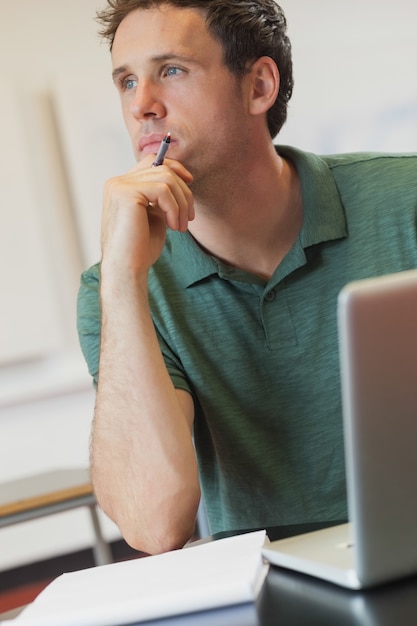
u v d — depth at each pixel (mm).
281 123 1807
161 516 1443
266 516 1697
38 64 4465
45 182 4484
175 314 1705
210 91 1591
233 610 997
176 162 1570
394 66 4836
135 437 1472
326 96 4754
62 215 4512
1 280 4414
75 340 4559
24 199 4422
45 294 4477
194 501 1458
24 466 4504
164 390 1487
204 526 2629
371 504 948
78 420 4566
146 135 1605
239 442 1683
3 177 4383
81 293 1821
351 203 1757
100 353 1532
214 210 1660
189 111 1584
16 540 4605
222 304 1702
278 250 1725
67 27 4488
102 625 1010
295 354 1690
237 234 1688
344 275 1714
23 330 4453
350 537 1136
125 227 1519
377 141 4832
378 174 1790
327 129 4758
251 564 1075
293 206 1722
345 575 1003
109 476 1488
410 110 4863
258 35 1655
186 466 1458
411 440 941
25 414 4496
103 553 3498
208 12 1590
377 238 1729
